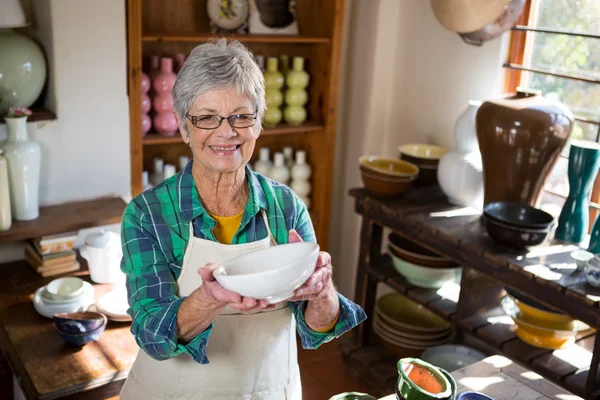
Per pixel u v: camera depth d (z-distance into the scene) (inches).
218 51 53.8
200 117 54.1
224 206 60.4
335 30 125.6
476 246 92.3
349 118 139.2
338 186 146.6
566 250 92.4
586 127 102.1
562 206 102.3
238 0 122.1
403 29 127.6
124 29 107.0
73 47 103.3
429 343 111.7
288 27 129.6
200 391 61.3
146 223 58.2
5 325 89.1
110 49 106.5
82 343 84.5
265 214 61.5
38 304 90.4
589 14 99.4
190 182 59.6
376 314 117.9
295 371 66.0
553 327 91.4
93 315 88.4
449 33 117.6
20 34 102.7
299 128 130.0
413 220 102.1
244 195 61.4
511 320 101.1
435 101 122.6
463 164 104.7
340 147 143.5
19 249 108.8
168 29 121.5
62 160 107.7
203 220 59.2
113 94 108.9
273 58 126.9
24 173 99.7
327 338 59.9
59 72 103.2
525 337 94.5
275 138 142.3
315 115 136.7
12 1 97.0
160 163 124.0
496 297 103.4
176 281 59.2
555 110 92.8
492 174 98.0
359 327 121.0
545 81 107.0
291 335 64.4
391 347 115.0
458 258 96.7
